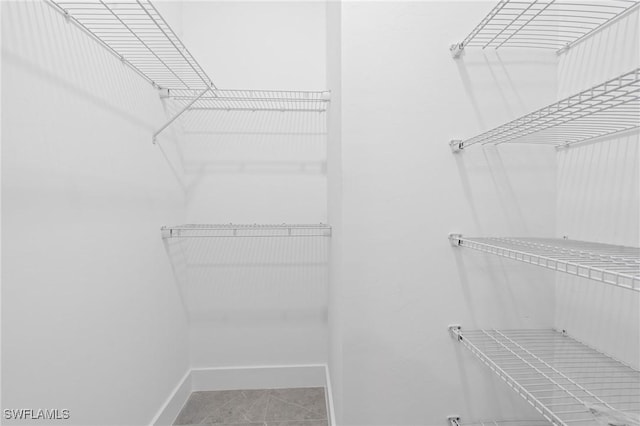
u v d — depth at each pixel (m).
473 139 1.08
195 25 1.75
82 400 0.93
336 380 1.38
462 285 1.19
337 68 1.23
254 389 1.84
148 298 1.36
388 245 1.17
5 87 0.69
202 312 1.83
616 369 0.92
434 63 1.16
